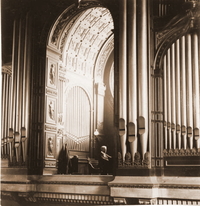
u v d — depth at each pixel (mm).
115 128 10586
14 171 12258
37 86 12484
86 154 15156
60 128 13523
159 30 10570
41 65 12570
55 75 12984
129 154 10109
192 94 9734
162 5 10719
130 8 10609
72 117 14609
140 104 10047
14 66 12742
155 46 10555
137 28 10461
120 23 10727
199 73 9734
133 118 10078
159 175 9953
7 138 12812
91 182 10781
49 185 11602
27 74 12523
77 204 11219
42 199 11805
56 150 12672
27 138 12180
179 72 10047
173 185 9508
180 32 10195
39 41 12719
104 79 16609
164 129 10117
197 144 9555
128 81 10320
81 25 13992
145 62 10234
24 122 12234
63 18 12742
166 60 10359
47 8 12828
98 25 14656
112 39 15766
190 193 9266
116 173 10258
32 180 11867
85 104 15508
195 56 9805
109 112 16328
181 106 9852
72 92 14805
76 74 15008
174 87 10125
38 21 12875
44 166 11984
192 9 9953
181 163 9734
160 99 10289
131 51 10359
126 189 9828
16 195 12102
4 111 13094
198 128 9516
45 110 12289
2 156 12781
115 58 10875
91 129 15578
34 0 12992
